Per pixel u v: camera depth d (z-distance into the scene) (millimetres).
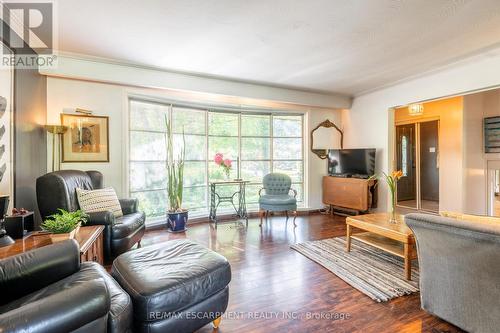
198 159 4816
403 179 6102
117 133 3775
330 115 5621
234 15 2332
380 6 2199
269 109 5270
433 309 1817
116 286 1415
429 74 3951
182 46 2984
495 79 3186
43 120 3225
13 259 1359
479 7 2213
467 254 1560
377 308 1977
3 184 2322
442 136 5168
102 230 2512
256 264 2789
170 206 4133
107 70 3443
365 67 3695
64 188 2637
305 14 2318
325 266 2707
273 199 4383
